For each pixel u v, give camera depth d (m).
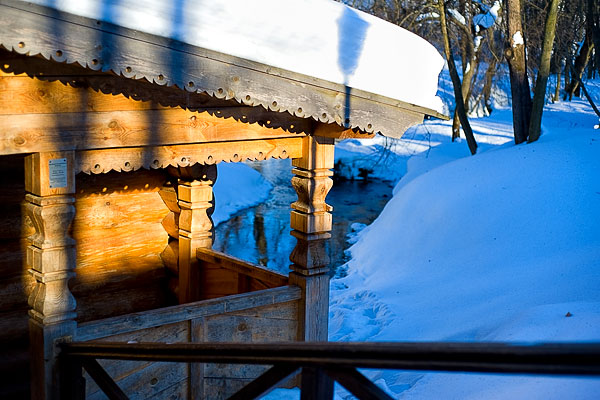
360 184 22.53
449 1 19.33
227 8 3.92
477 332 7.77
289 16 4.18
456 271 10.78
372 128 4.70
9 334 5.70
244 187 20.06
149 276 6.74
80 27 3.50
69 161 4.15
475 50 23.17
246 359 2.58
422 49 4.80
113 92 4.20
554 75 39.97
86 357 3.98
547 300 8.19
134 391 4.79
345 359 2.15
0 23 3.29
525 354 1.68
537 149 13.93
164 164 4.61
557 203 11.53
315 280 5.51
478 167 13.98
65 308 4.27
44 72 3.95
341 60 4.43
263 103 4.20
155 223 6.75
